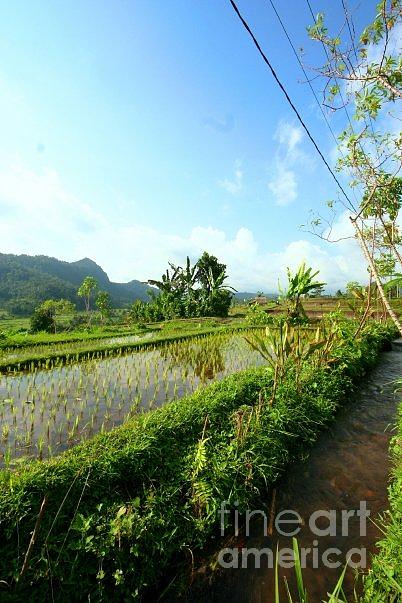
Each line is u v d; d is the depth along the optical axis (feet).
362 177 14.62
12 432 18.56
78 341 54.95
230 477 13.92
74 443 17.44
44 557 9.59
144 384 28.35
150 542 10.90
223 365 36.19
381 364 38.63
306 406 21.33
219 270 119.96
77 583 9.45
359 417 23.15
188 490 13.16
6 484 11.30
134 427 16.12
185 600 10.21
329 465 17.06
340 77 12.06
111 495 12.09
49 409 22.22
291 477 16.06
